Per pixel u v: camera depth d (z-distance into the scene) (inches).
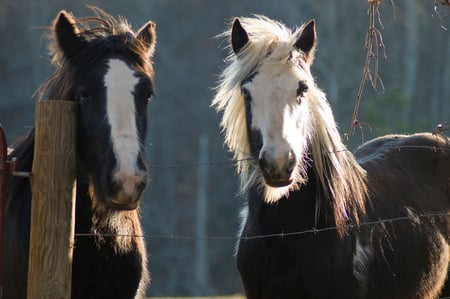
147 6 2315.5
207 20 2352.4
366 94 2007.9
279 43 390.3
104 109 342.0
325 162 403.5
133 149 335.9
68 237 342.0
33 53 2175.2
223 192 2107.5
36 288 338.3
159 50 2262.6
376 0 448.5
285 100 374.9
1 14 2228.1
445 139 504.4
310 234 399.5
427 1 2096.5
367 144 517.7
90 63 355.9
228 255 1994.3
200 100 2228.1
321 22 2178.9
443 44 2103.8
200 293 1919.3
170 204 2092.8
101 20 383.6
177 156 2171.5
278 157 363.9
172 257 2006.6
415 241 444.5
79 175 363.6
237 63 402.0
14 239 369.7
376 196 439.8
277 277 402.9
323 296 398.9
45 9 2224.4
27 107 2153.1
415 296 447.5
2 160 343.3
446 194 485.1
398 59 2068.2
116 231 370.6
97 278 368.5
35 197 340.8
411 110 1924.2
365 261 412.5
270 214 403.9
